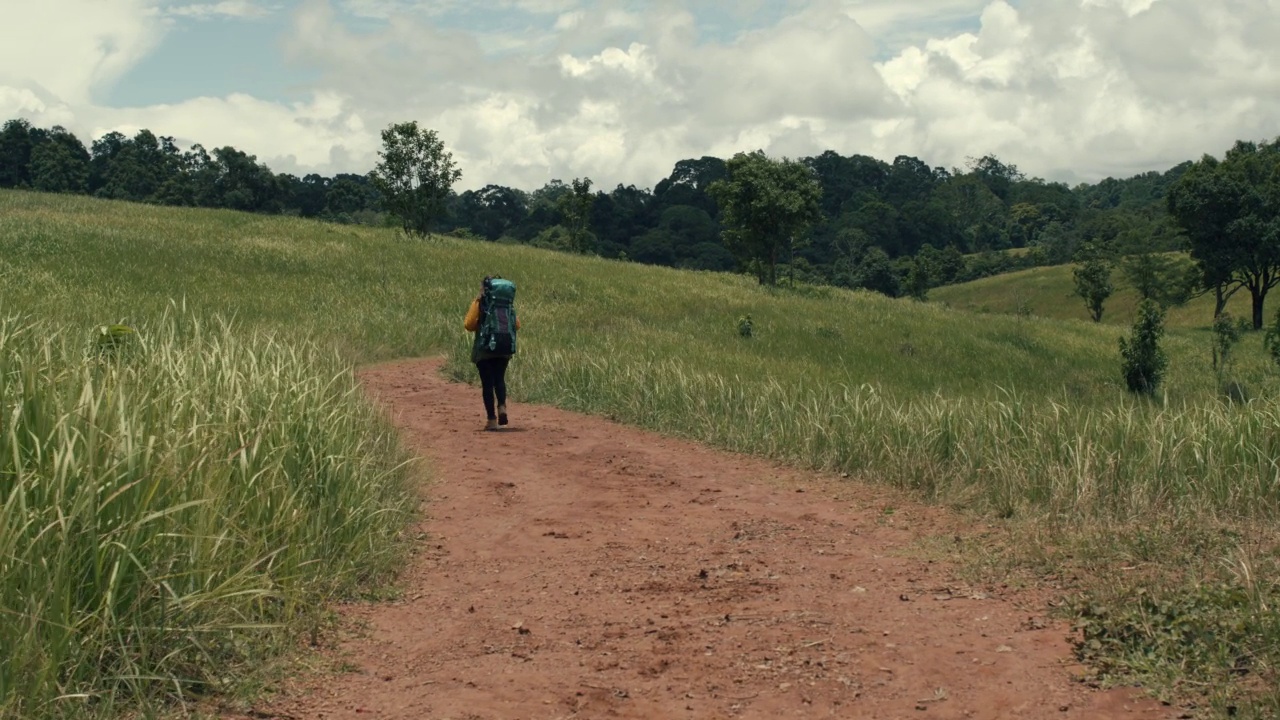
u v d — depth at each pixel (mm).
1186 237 68000
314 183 127875
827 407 10508
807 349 26281
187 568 4094
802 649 4371
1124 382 23375
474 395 14633
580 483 8633
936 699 3752
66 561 3557
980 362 27797
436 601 5320
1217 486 6449
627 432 11523
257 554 4574
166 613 3846
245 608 4293
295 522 5098
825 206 159500
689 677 4098
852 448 9164
